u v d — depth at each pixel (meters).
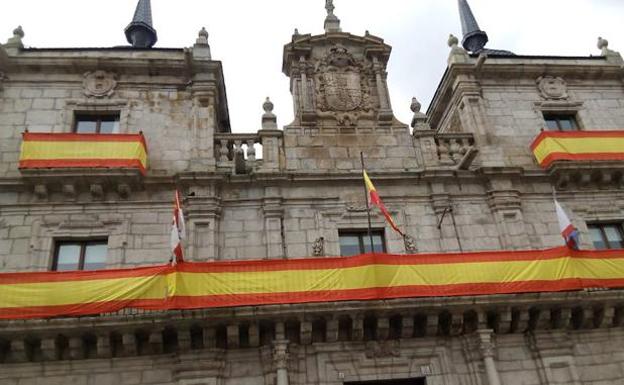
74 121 18.38
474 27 28.70
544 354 15.28
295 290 14.35
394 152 18.66
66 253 16.09
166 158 17.80
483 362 14.93
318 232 16.77
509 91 20.89
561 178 18.28
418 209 17.53
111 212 16.55
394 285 14.53
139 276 14.12
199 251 16.03
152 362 14.44
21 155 16.27
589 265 15.43
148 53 19.89
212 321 14.19
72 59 18.84
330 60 20.09
